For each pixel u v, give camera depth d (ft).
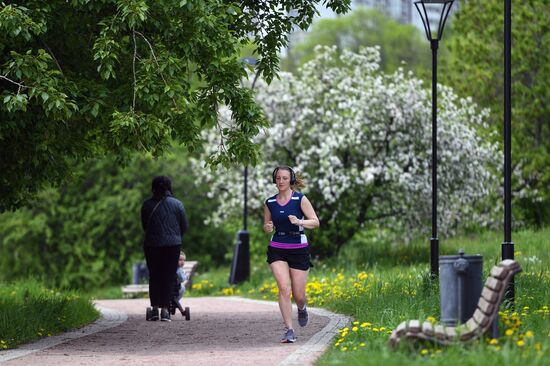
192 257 158.81
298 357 32.14
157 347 38.78
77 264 154.71
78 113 43.24
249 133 43.37
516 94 105.19
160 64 40.75
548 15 105.60
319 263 90.74
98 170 152.97
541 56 104.53
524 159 102.78
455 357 25.09
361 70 94.07
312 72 94.63
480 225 103.40
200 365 31.27
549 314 35.22
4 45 41.63
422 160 90.74
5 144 46.06
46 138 44.06
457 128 89.97
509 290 40.01
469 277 29.76
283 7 49.49
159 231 51.01
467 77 108.78
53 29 44.93
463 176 90.84
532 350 26.18
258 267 101.04
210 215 157.89
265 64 50.03
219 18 41.98
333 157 87.66
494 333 28.30
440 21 55.16
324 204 94.58
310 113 91.56
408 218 93.50
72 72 43.83
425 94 90.94
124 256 152.56
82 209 151.84
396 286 53.78
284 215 37.91
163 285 51.57
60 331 46.85
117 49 41.14
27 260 154.20
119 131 40.63
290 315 37.96
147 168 153.89
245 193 89.51
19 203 56.39
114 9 43.09
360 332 35.78
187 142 42.78
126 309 65.57
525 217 106.11
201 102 43.37
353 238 102.94
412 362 25.17
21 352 37.14
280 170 38.06
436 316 37.52
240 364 31.07
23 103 39.22
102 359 34.12
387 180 90.94
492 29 107.86
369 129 89.86
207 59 42.68
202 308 63.21
